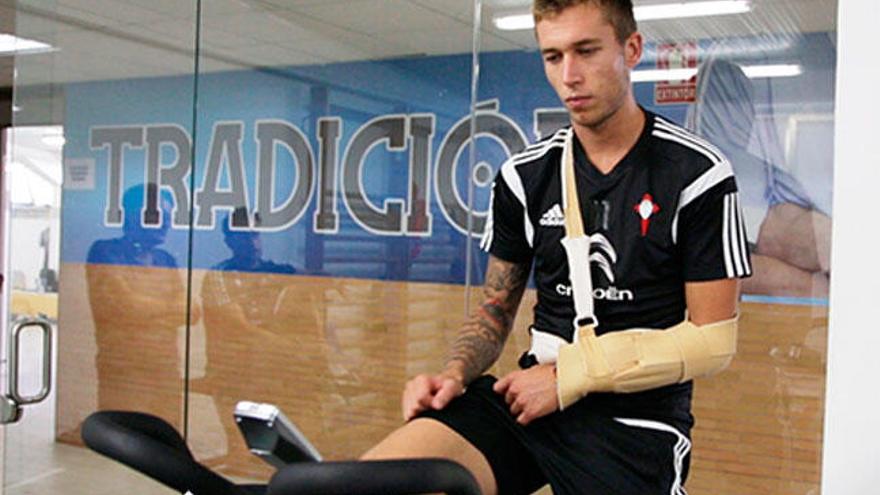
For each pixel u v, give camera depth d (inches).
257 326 153.4
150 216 161.3
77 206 157.2
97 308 158.7
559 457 44.8
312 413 148.2
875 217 20.0
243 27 145.7
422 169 137.8
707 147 44.5
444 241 136.1
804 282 78.6
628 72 45.1
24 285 131.6
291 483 27.5
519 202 49.5
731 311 44.8
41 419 141.0
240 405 30.5
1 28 128.3
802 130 79.1
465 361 48.8
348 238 146.2
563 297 47.9
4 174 168.7
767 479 79.4
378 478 27.2
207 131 156.8
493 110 113.1
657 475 44.8
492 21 112.1
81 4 137.7
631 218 45.0
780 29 78.6
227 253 156.9
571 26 43.2
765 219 80.6
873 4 19.8
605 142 45.5
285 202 151.7
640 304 45.3
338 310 147.1
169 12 145.9
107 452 30.7
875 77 19.8
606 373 42.8
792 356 78.9
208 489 31.5
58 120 140.3
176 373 157.5
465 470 28.9
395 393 140.7
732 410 80.9
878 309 20.0
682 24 81.4
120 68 151.4
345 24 137.4
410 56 136.4
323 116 146.7
